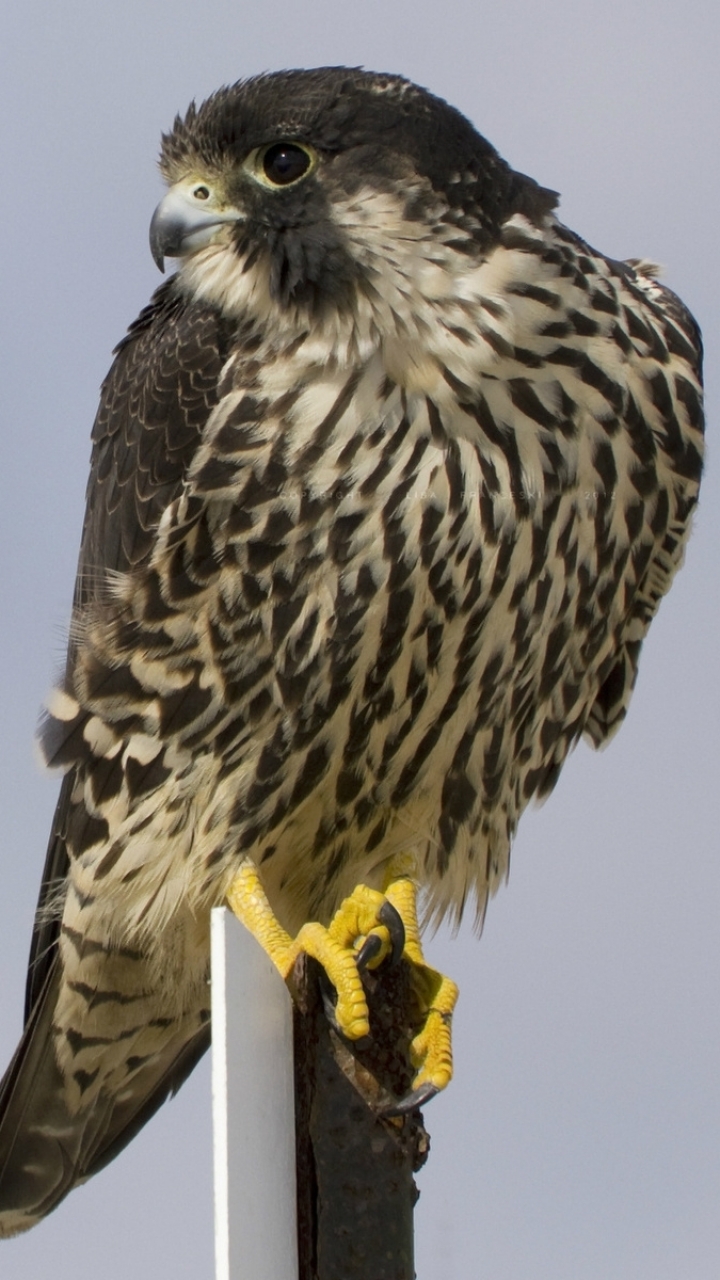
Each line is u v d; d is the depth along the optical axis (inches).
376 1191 286.7
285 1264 248.7
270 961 266.4
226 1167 242.2
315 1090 296.0
